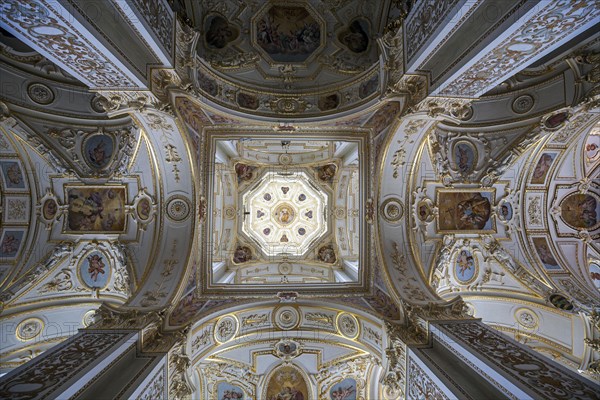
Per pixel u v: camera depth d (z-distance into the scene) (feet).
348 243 51.90
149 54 26.35
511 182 38.75
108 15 20.95
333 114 36.94
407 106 30.71
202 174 36.86
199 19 37.60
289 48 40.22
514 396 17.85
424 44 25.53
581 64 30.27
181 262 34.99
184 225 36.35
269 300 35.88
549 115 32.96
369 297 36.40
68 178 35.73
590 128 35.04
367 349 34.09
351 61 39.45
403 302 31.89
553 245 39.68
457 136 37.32
